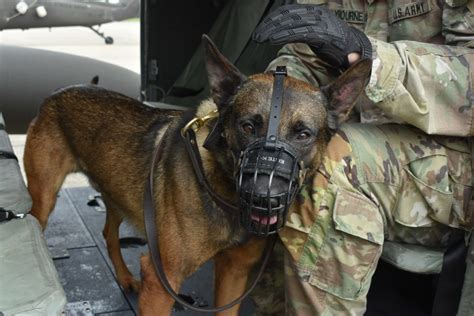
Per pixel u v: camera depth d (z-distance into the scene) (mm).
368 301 2744
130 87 7305
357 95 2062
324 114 2025
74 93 3023
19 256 1864
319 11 2057
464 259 2291
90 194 4465
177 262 2240
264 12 4727
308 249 2119
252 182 1757
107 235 3066
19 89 6656
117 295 2945
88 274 3156
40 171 3029
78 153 2961
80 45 13445
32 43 13352
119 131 2734
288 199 1785
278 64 2580
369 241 2055
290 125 1888
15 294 1629
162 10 5438
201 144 2215
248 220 1831
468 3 2277
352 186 2115
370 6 2596
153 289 2266
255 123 1896
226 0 5363
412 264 2344
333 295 2117
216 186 2152
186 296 2975
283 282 2615
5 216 2148
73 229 3758
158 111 2725
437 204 2207
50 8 7590
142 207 2580
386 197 2195
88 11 7891
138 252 3541
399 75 2090
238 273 2416
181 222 2201
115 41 14297
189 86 5375
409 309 2699
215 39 5285
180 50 5566
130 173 2631
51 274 1762
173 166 2260
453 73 2121
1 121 3539
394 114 2139
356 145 2158
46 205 3068
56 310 1628
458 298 2322
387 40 2570
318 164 2080
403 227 2295
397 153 2205
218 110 2107
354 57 2084
